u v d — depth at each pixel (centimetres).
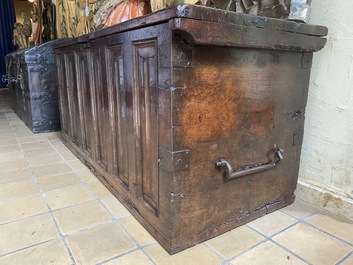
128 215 111
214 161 90
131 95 99
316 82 113
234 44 79
